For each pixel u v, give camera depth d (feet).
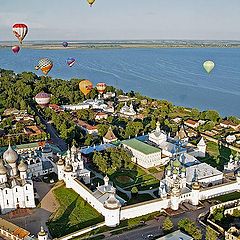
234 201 632.38
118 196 637.71
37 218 587.27
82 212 606.96
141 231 550.77
